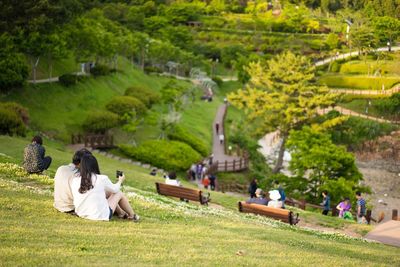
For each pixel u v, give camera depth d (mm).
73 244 10695
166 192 23531
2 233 10773
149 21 123375
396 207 44594
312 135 39594
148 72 98188
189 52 113125
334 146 38469
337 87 65125
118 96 65188
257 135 57125
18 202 13773
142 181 29422
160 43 103000
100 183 13016
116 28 94000
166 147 53188
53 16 67688
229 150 63438
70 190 13156
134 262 9844
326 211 29000
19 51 59406
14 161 22781
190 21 137875
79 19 69625
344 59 71938
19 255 9375
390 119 58188
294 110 52406
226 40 125625
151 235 12438
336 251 15172
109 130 58719
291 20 118375
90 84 68500
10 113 43312
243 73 101938
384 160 53594
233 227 16141
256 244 13336
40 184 17109
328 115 55031
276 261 11383
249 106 56125
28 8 61719
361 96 61906
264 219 20484
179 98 71750
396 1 71188
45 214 12945
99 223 12750
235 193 48969
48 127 53625
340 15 87500
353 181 37438
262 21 126562
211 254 11250
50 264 9055
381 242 20312
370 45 69125
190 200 23969
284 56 56719
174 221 15477
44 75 66125
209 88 102062
